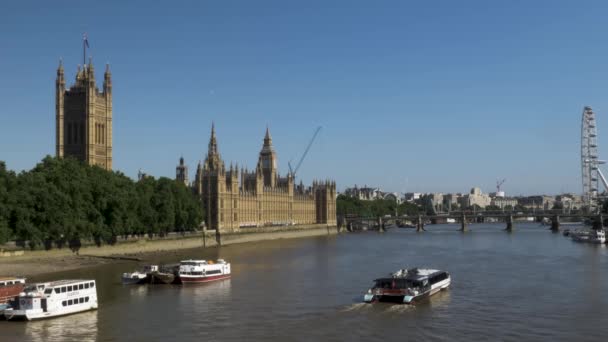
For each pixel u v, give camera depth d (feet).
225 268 492.95
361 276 503.20
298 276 505.25
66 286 346.74
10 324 323.16
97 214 642.63
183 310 358.02
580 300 384.06
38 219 575.79
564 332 304.71
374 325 318.86
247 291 424.46
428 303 375.86
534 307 362.94
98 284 460.55
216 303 379.35
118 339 293.43
